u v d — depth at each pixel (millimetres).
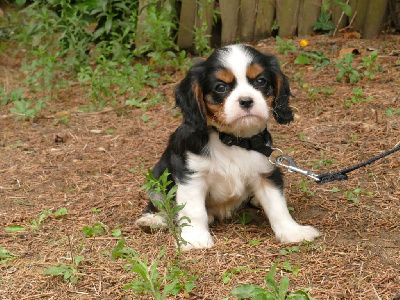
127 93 2002
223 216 1377
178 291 1184
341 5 2127
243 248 1292
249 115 1240
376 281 1193
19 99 2018
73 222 1408
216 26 2336
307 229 1314
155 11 2109
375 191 1452
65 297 1201
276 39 2109
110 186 1542
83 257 1274
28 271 1260
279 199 1323
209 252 1281
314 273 1219
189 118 1288
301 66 2027
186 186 1306
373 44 2111
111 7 2219
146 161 1645
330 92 1858
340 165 1556
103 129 1818
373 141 1635
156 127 1812
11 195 1519
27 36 2260
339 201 1431
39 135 1804
